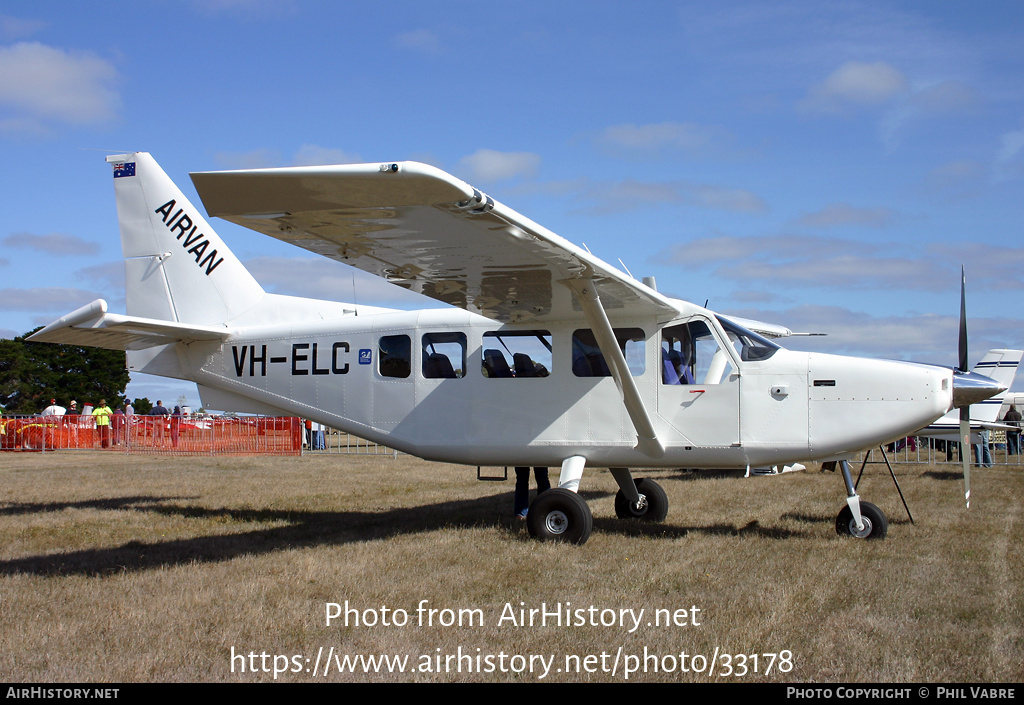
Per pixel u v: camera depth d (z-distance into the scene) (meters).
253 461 16.27
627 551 6.14
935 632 4.04
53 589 4.95
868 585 4.98
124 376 48.75
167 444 18.80
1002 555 5.94
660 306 6.91
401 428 7.89
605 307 6.96
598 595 4.80
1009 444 19.48
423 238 5.02
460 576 5.29
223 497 9.99
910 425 6.50
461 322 7.67
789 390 6.79
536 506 6.68
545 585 5.05
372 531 7.25
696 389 6.98
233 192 4.22
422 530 7.30
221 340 8.82
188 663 3.64
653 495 7.93
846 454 6.80
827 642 3.86
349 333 8.19
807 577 5.20
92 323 7.60
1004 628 4.09
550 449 7.33
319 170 3.96
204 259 9.16
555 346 7.36
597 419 7.19
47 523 7.73
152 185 9.42
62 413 21.42
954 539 6.62
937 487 10.86
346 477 12.76
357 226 4.76
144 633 4.06
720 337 6.99
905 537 6.72
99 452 19.30
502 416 7.48
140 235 9.45
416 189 4.11
